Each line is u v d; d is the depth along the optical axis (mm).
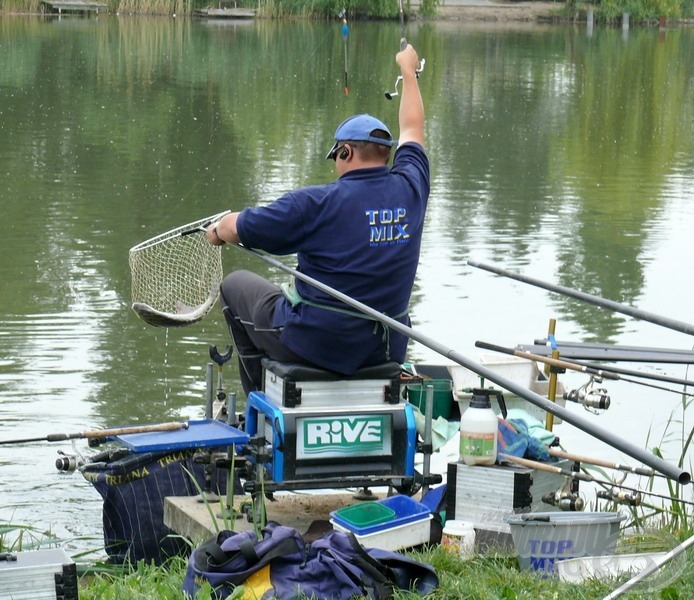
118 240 31953
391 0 117062
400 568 11141
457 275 29672
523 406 15227
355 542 10891
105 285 27812
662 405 21312
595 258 31953
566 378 22938
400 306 13016
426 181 13547
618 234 34969
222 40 93938
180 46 88625
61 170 41875
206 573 10719
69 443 18859
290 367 12641
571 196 40812
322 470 12797
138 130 51438
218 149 47062
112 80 68438
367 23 116562
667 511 14445
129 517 14133
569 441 19516
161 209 35938
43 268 29000
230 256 29828
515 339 24609
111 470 13961
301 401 12719
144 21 110312
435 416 14688
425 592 10891
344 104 61219
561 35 117312
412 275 13109
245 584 10672
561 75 80438
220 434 12984
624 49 103500
